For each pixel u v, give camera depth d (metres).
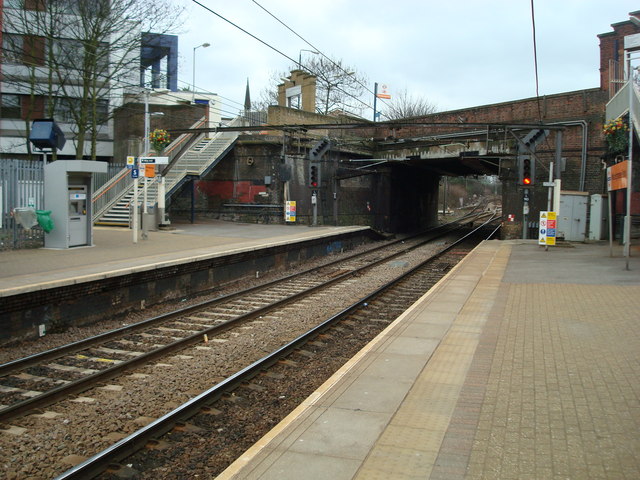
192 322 10.93
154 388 7.09
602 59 26.39
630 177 14.47
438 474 3.95
